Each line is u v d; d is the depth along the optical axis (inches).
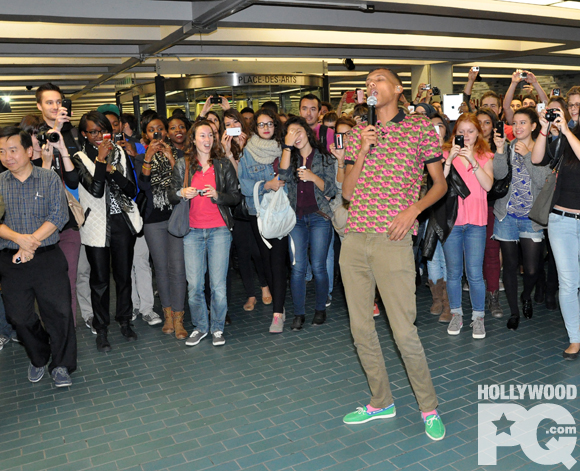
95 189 169.5
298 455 117.0
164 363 172.9
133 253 191.6
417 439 121.0
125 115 234.2
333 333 190.2
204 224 179.9
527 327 186.4
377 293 214.7
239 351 179.2
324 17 354.0
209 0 282.7
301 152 185.2
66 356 158.6
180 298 193.2
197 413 138.6
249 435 126.5
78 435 131.2
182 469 114.0
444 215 173.8
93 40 357.4
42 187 148.6
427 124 114.1
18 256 146.2
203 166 179.2
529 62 660.1
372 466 111.6
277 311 193.5
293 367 163.6
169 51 447.8
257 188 181.8
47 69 502.9
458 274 181.0
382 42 472.1
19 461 121.1
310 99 221.5
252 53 482.6
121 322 195.2
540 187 170.7
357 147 118.3
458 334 183.5
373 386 128.9
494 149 188.5
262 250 196.5
